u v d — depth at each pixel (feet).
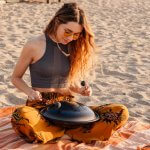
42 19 35.04
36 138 10.05
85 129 10.75
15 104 14.47
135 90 16.65
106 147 10.35
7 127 11.13
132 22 36.35
